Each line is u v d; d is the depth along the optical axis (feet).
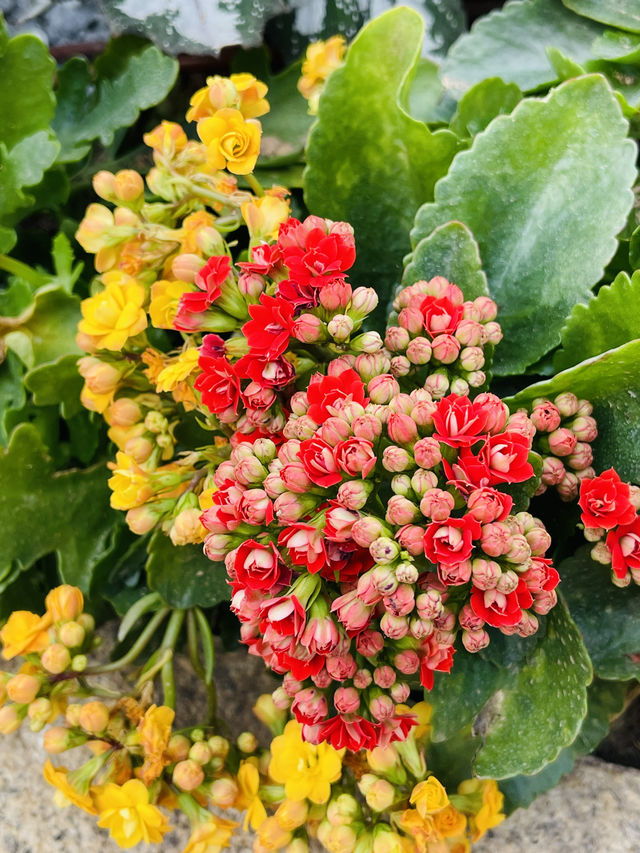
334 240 0.59
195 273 0.66
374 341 0.61
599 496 0.61
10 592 0.86
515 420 0.60
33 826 0.81
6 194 0.85
